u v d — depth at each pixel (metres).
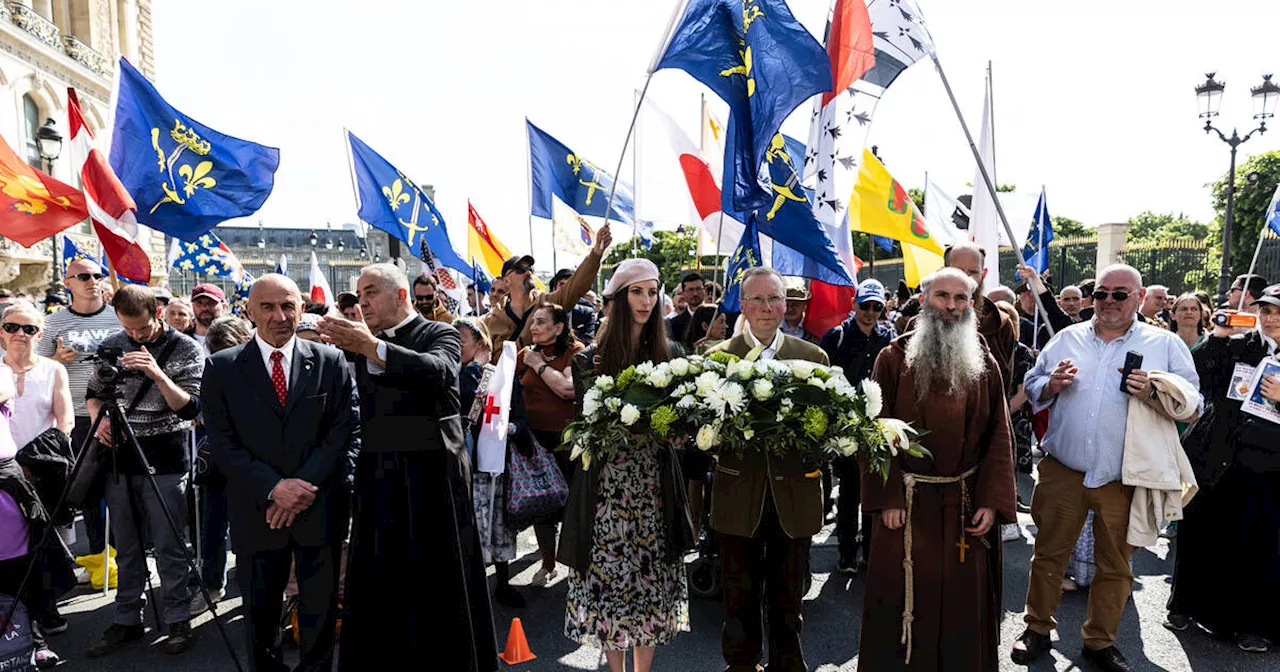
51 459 3.82
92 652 3.82
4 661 3.54
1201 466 3.83
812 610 4.35
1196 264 17.80
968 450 3.10
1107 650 3.56
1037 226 11.87
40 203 5.10
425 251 7.36
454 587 3.31
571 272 6.80
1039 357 3.86
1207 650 3.79
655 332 3.34
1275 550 3.71
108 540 4.80
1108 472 3.46
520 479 4.37
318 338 4.88
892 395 3.24
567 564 3.25
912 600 3.06
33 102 20.94
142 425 3.87
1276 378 3.59
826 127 5.15
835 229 5.17
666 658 3.77
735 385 2.80
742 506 3.04
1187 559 3.99
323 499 3.21
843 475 4.78
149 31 28.06
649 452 3.27
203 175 5.40
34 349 4.25
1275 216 6.65
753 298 3.30
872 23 4.97
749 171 4.34
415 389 3.19
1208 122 13.36
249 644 3.18
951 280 3.09
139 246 4.92
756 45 4.29
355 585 3.26
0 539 3.50
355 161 7.09
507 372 4.11
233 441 3.19
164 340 4.16
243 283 10.48
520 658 3.75
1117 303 3.52
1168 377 3.32
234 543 3.17
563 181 8.04
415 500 3.25
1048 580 3.65
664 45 4.09
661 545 3.27
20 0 20.58
